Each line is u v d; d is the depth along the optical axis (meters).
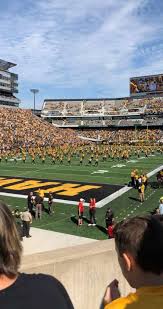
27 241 17.47
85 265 4.05
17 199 28.16
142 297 1.81
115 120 120.75
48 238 18.06
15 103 128.88
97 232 19.38
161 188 32.97
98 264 4.16
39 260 3.82
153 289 1.84
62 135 97.88
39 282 1.73
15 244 1.71
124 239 1.91
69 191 31.52
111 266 4.26
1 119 90.94
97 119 124.69
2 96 121.19
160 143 92.25
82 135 106.62
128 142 96.81
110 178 39.16
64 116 128.12
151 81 118.88
